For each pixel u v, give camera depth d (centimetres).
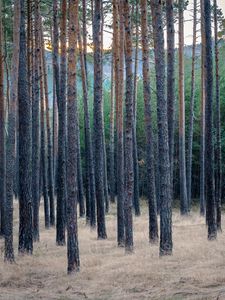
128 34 1584
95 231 2339
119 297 1041
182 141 2953
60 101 1986
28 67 2027
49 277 1317
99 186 2106
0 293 1149
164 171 1463
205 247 1489
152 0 2052
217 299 912
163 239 1448
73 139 1344
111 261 1447
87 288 1155
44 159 2741
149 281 1130
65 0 1906
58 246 1956
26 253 1686
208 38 1716
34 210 2144
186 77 4297
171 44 2105
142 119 4600
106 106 4972
